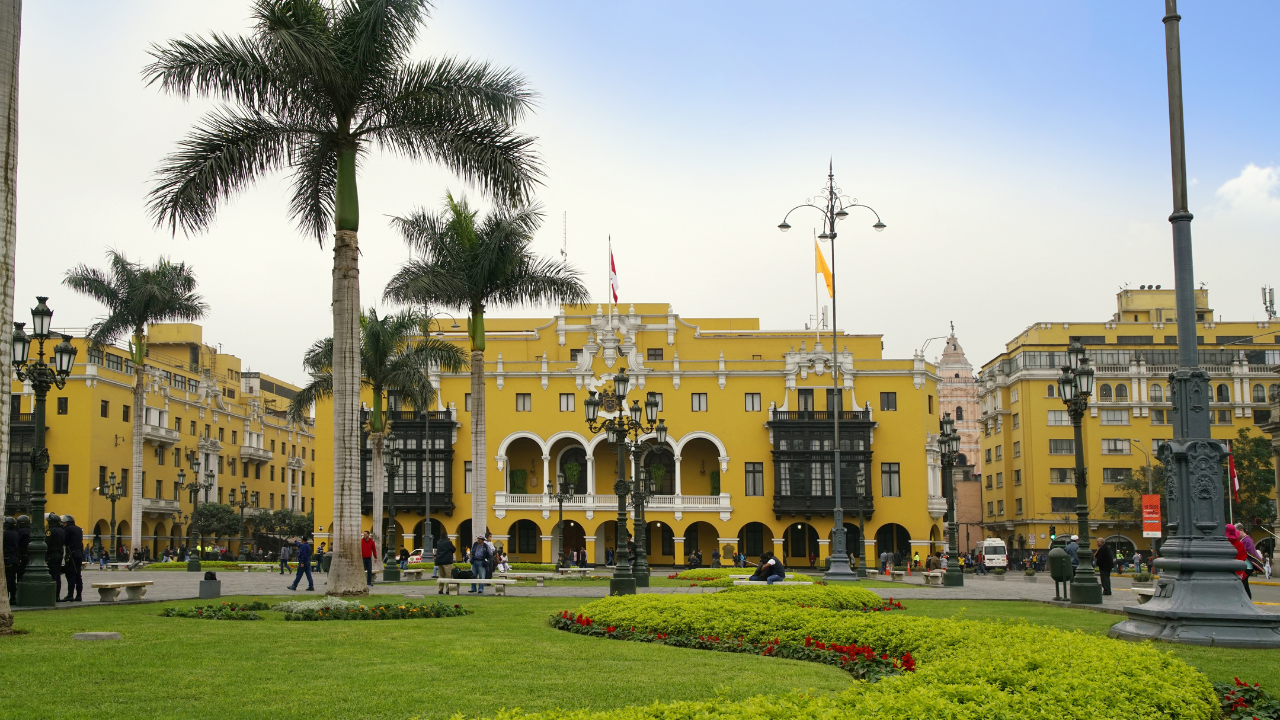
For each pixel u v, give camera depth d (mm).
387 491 68875
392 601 22297
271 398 111750
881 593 31172
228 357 101688
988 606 24094
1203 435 15344
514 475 71188
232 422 94500
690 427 70250
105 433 71625
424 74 24328
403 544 68812
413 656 12914
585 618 17219
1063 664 9898
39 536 21016
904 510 69250
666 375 70500
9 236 15273
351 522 23359
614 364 70500
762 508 69625
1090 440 85375
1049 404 86000
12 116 15367
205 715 9227
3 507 15078
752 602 18094
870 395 70562
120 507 73312
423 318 46531
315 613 18469
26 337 21875
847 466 69188
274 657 12672
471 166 25188
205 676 11188
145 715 9188
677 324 73000
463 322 74250
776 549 69125
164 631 15453
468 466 70000
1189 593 14867
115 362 74938
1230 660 12953
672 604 17578
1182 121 15773
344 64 23125
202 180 23141
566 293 40281
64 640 14031
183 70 22594
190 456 84750
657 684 10953
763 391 70438
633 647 14430
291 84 23109
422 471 69000
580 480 71625
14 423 69375
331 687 10594
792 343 73438
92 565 58906
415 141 25078
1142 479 80125
